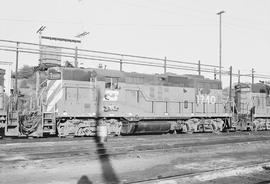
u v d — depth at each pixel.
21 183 8.13
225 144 16.31
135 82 21.97
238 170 9.66
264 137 21.83
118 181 8.52
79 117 19.73
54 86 19.08
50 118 18.56
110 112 20.72
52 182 8.30
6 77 19.41
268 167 10.41
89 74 20.23
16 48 20.45
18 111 18.03
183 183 8.27
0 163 10.55
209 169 10.29
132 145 15.67
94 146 15.11
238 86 31.33
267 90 31.77
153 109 22.64
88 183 8.27
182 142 17.45
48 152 12.91
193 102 24.80
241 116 29.08
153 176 9.20
